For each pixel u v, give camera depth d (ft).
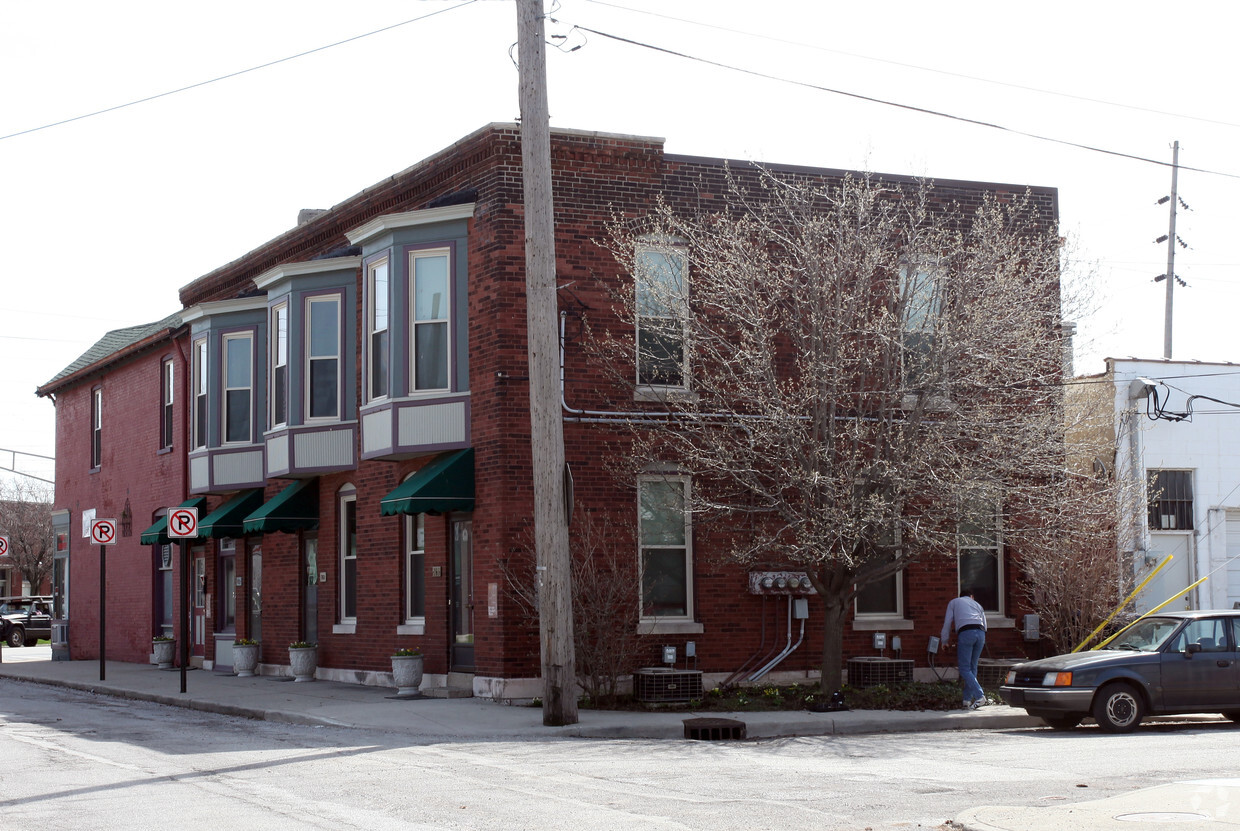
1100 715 51.52
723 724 51.26
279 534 83.25
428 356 66.69
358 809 32.68
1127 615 69.15
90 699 73.26
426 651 68.18
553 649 52.54
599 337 64.13
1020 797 34.22
